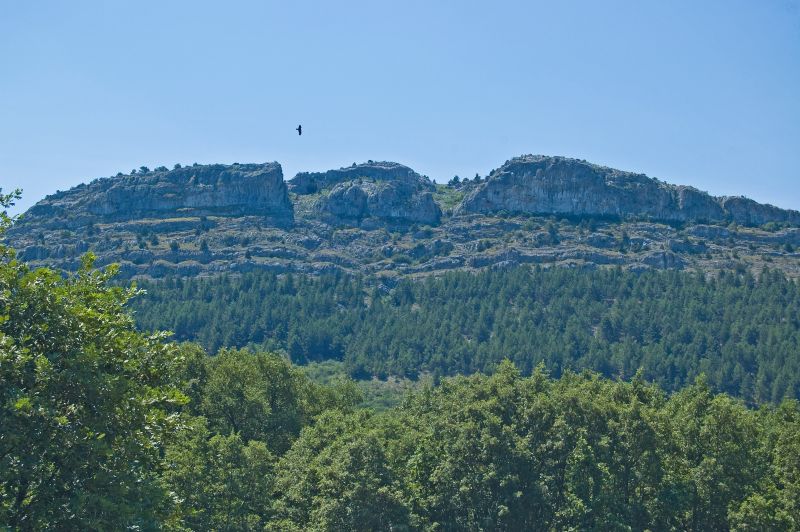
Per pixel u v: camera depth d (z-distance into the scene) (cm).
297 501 19875
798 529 18612
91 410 10544
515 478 19425
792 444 19812
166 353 11606
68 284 11781
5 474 9506
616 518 18862
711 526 19900
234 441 19412
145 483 10912
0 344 9981
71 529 9888
